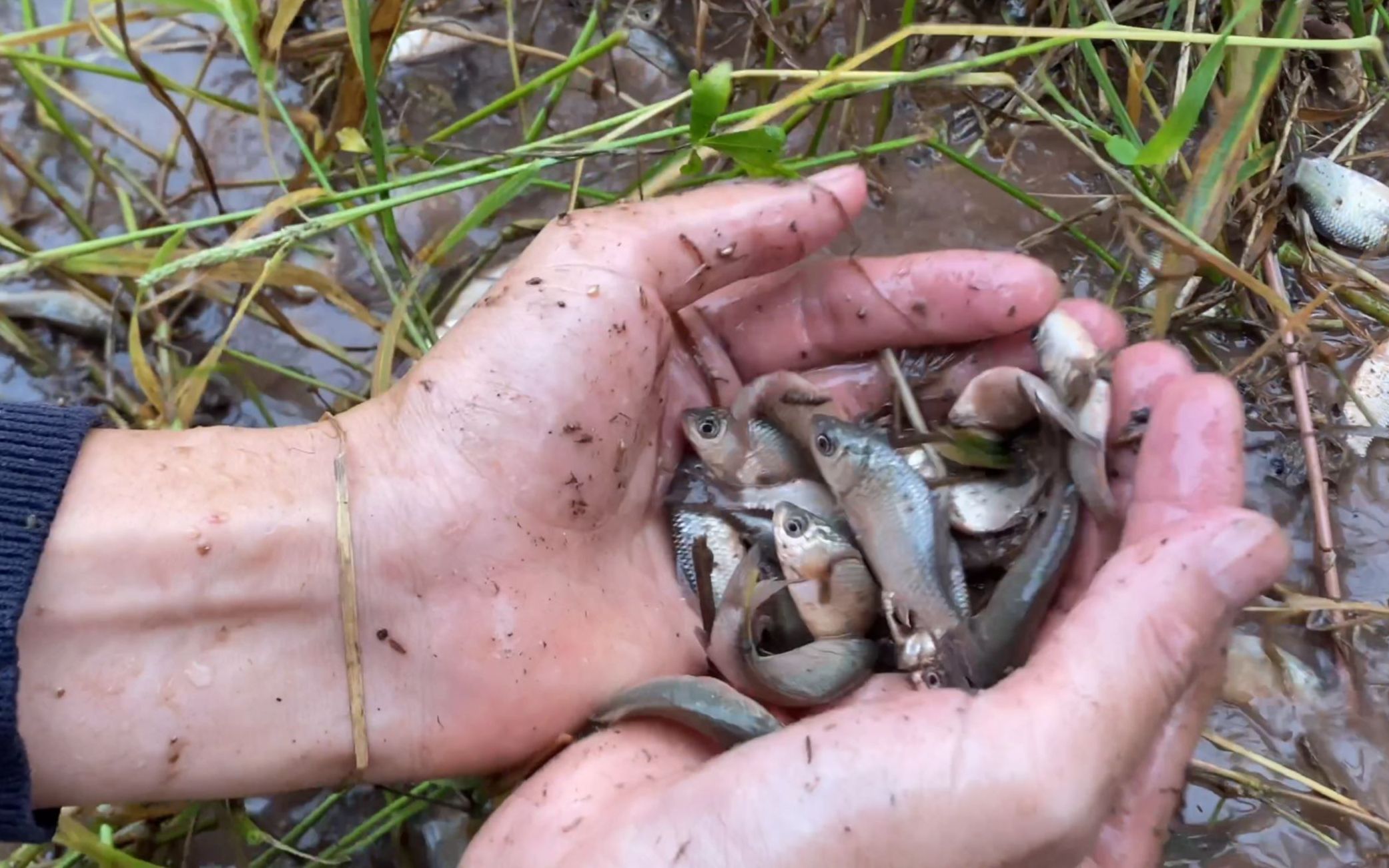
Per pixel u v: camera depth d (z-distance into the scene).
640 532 0.26
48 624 0.22
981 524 0.27
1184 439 0.23
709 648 0.25
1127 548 0.21
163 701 0.22
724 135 0.25
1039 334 0.27
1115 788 0.20
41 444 0.23
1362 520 0.30
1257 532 0.21
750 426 0.27
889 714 0.20
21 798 0.21
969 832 0.19
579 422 0.24
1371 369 0.31
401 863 0.27
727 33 0.37
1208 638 0.21
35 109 0.36
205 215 0.35
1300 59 0.34
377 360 0.28
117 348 0.33
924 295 0.27
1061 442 0.25
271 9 0.36
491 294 0.24
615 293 0.24
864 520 0.27
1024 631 0.24
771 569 0.27
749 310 0.28
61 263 0.28
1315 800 0.26
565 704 0.24
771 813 0.19
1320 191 0.33
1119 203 0.31
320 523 0.23
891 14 0.37
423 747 0.23
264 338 0.34
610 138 0.29
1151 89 0.36
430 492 0.23
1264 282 0.32
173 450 0.23
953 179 0.35
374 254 0.30
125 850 0.27
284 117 0.28
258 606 0.23
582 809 0.21
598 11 0.35
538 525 0.24
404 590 0.23
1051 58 0.34
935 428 0.28
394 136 0.37
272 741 0.23
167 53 0.38
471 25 0.38
